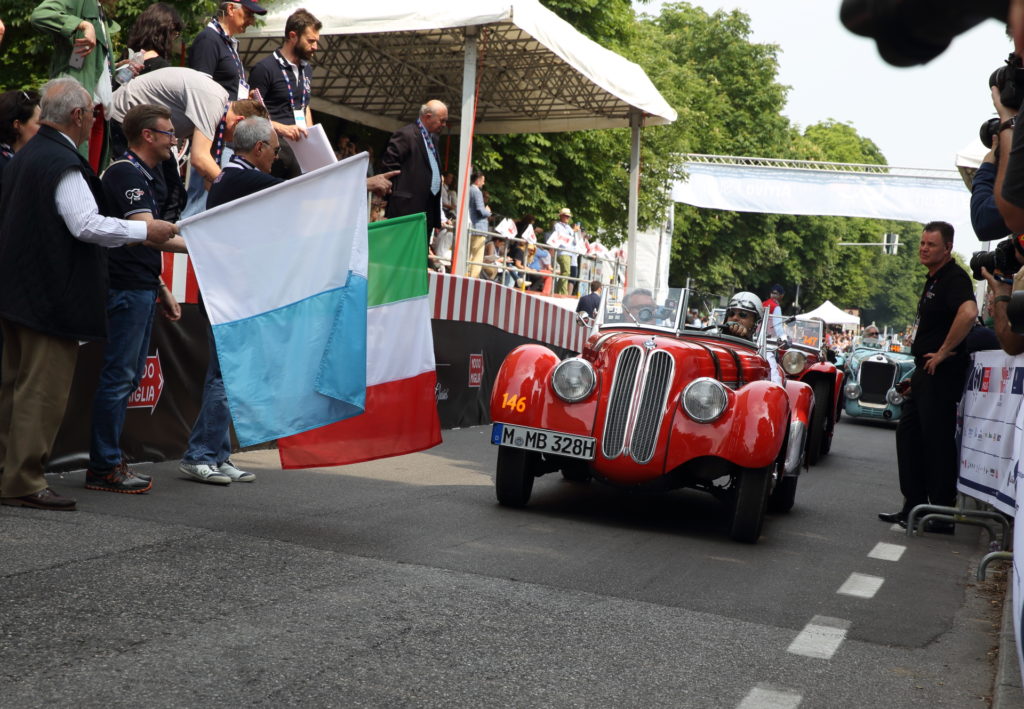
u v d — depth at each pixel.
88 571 3.97
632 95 15.88
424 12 12.61
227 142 7.28
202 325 7.55
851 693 3.34
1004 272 5.71
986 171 4.35
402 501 6.39
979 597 5.13
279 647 3.27
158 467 6.91
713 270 48.00
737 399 6.11
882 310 96.06
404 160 9.62
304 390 5.10
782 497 7.50
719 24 51.00
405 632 3.56
